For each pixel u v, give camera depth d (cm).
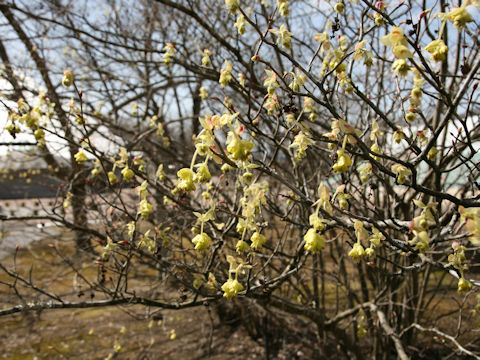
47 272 680
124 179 228
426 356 416
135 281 578
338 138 168
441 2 221
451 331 449
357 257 162
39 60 489
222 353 487
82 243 468
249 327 524
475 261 320
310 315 344
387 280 342
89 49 548
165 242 269
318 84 159
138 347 499
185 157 526
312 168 322
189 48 555
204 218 177
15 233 852
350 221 183
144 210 229
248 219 185
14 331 535
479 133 264
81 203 400
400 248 164
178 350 493
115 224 362
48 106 249
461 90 124
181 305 245
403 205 306
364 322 361
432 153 173
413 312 412
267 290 253
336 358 438
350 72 186
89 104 492
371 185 209
